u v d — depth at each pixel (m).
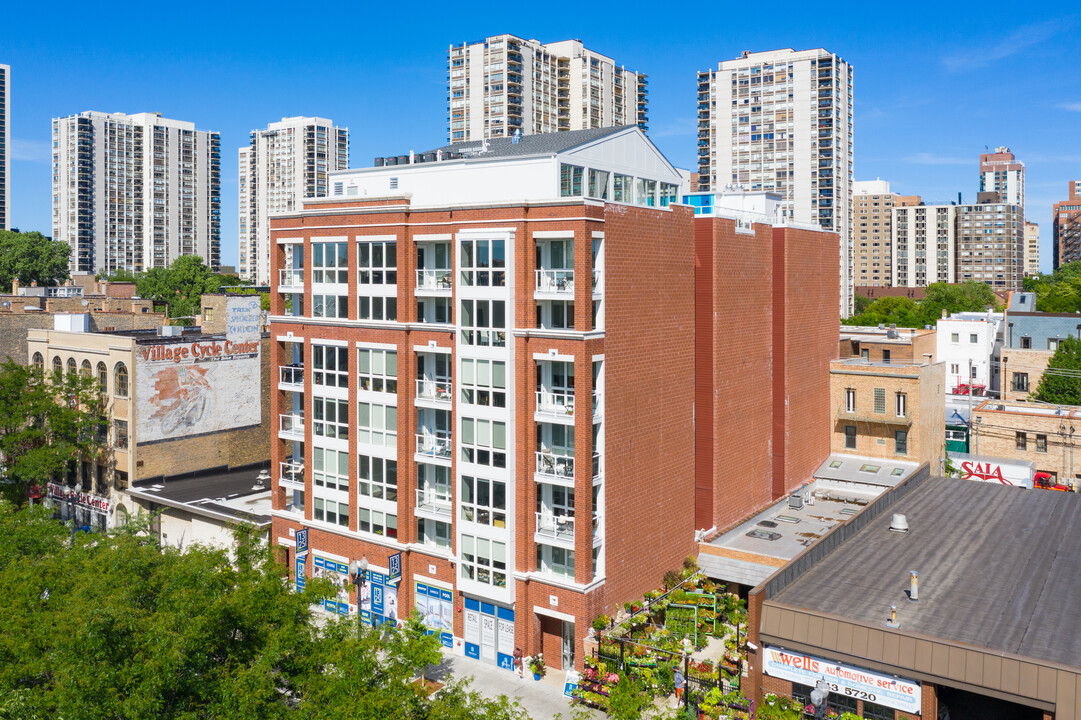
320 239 46.62
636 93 192.75
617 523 40.69
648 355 42.59
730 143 173.38
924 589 34.06
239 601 27.08
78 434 59.59
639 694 31.19
